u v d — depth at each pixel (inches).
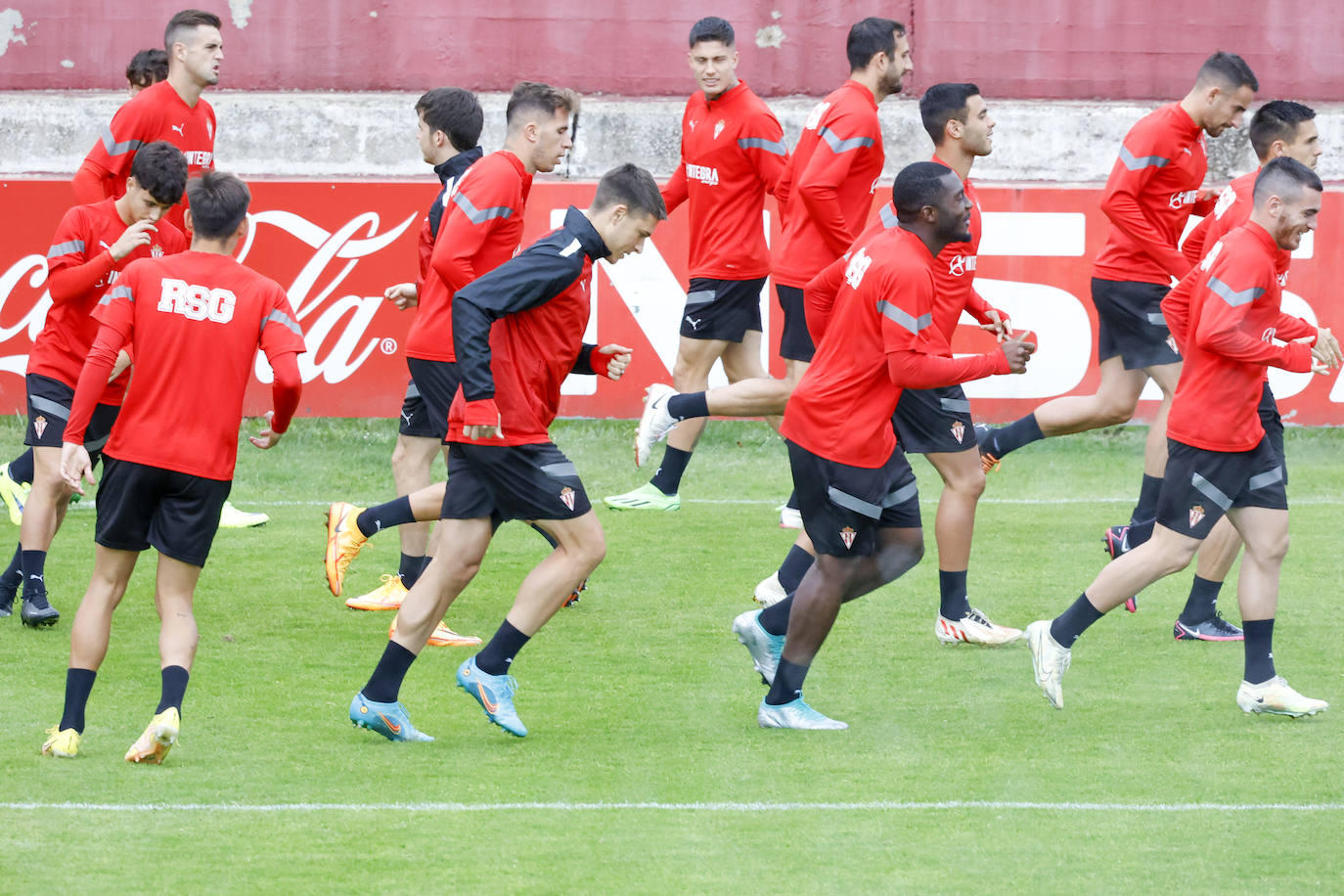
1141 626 930.1
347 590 992.9
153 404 664.4
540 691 798.5
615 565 1053.2
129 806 618.2
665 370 1466.5
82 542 1101.7
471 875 550.0
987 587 1005.8
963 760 685.9
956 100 869.8
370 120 1727.4
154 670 818.8
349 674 822.5
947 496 876.6
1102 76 1742.1
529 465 693.3
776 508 1230.3
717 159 1167.6
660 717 754.8
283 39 1736.0
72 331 888.3
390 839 585.0
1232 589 1019.9
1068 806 625.0
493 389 671.8
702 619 932.6
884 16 1738.4
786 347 1127.6
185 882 541.3
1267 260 720.3
